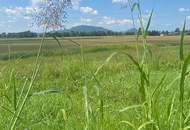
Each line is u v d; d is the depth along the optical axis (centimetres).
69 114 588
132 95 921
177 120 355
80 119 523
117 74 1694
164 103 382
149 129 349
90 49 5153
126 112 479
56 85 1309
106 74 1706
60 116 590
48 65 1688
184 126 335
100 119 396
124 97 911
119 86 1132
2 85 599
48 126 518
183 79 322
